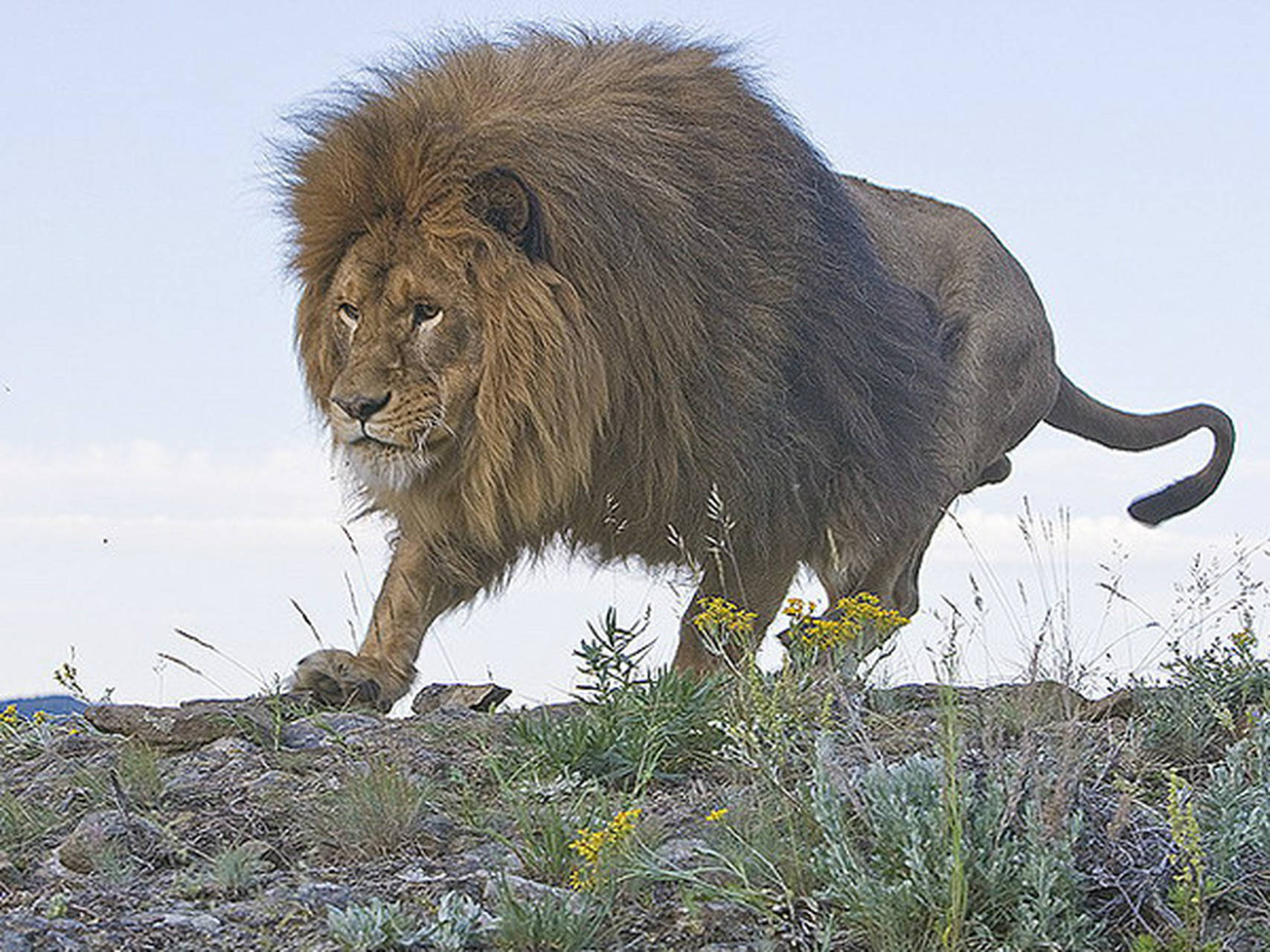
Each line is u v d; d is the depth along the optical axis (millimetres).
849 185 16250
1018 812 7836
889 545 13906
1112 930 7430
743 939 7395
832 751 8359
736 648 12297
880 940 7254
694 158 12156
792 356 12422
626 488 11789
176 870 8234
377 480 11453
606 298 11367
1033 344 17391
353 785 8680
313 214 11695
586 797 8891
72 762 9750
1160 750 9359
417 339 11328
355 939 7250
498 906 7625
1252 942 7348
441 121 11484
